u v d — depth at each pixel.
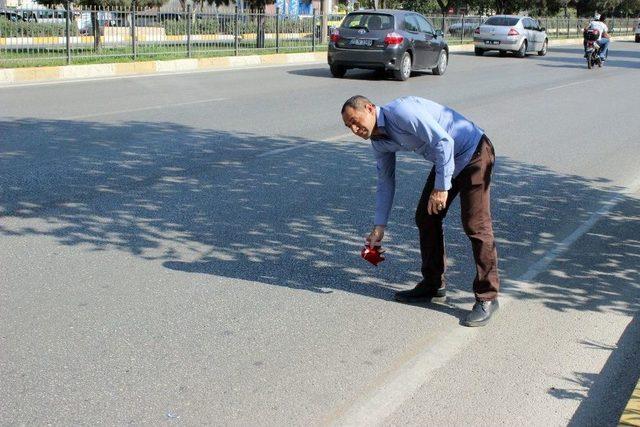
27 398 3.72
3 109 12.09
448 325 4.81
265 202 7.41
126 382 3.90
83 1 22.09
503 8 50.56
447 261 6.04
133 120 11.52
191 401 3.75
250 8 27.67
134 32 20.23
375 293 5.28
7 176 7.88
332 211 7.22
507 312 5.06
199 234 6.36
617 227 7.15
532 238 6.74
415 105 4.44
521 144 11.12
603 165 9.86
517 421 3.70
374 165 9.18
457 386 4.03
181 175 8.27
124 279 5.29
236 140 10.34
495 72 22.67
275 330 4.59
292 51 25.52
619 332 4.81
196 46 22.09
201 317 4.73
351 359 4.27
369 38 18.62
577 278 5.78
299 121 12.08
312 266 5.75
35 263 5.52
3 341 4.29
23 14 17.94
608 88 18.81
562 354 4.46
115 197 7.31
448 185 4.45
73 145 9.50
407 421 3.66
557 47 40.12
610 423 3.71
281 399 3.81
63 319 4.61
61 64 18.53
